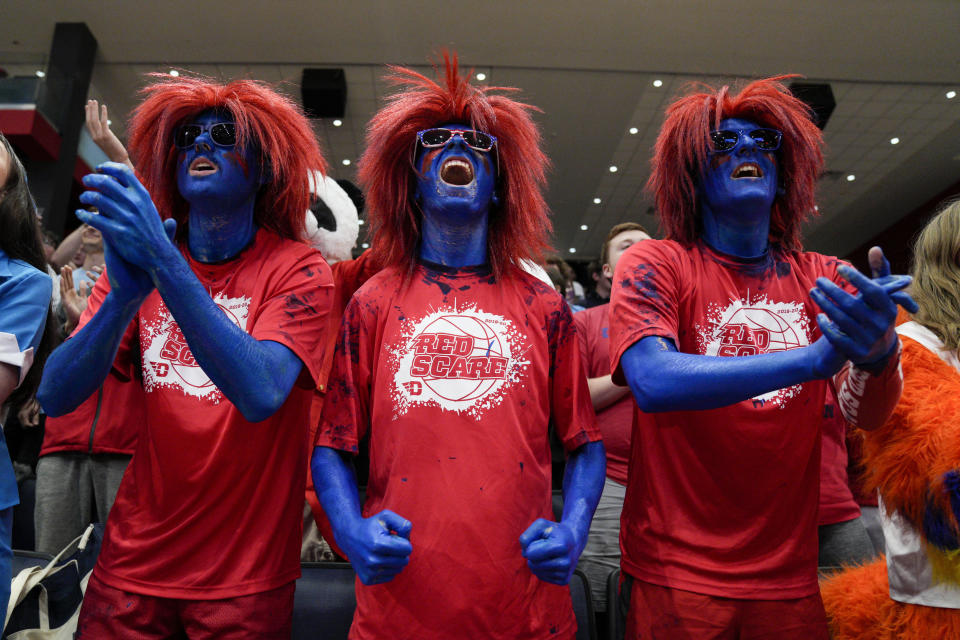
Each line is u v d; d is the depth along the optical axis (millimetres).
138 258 1228
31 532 2742
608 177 11836
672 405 1324
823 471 2217
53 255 3779
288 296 1507
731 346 1542
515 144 1641
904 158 11492
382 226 1640
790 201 1705
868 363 1239
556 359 1549
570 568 1287
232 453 1476
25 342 1439
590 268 4594
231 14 8672
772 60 9148
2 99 8820
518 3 8328
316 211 2734
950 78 9422
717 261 1616
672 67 9242
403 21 8656
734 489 1472
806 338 1566
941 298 1697
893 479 1523
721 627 1410
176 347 1540
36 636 1668
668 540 1484
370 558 1235
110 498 2477
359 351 1502
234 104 1602
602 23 8594
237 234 1636
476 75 9539
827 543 2188
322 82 9219
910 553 1535
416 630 1304
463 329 1462
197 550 1456
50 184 9047
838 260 1683
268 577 1474
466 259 1579
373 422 1447
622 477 2461
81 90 9250
